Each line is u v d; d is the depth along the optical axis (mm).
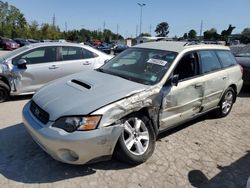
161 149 4180
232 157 4070
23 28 70312
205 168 3727
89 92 3523
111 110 3252
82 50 7426
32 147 4066
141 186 3262
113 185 3248
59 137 3070
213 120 5617
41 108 3430
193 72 4562
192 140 4578
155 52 4551
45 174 3408
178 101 4191
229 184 3408
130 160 3562
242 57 8844
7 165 3580
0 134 4527
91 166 3611
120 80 3928
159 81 3920
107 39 85312
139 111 3660
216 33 68438
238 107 6742
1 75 6379
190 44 4832
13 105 6336
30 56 6746
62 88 3766
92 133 3107
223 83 5305
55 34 76375
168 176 3490
